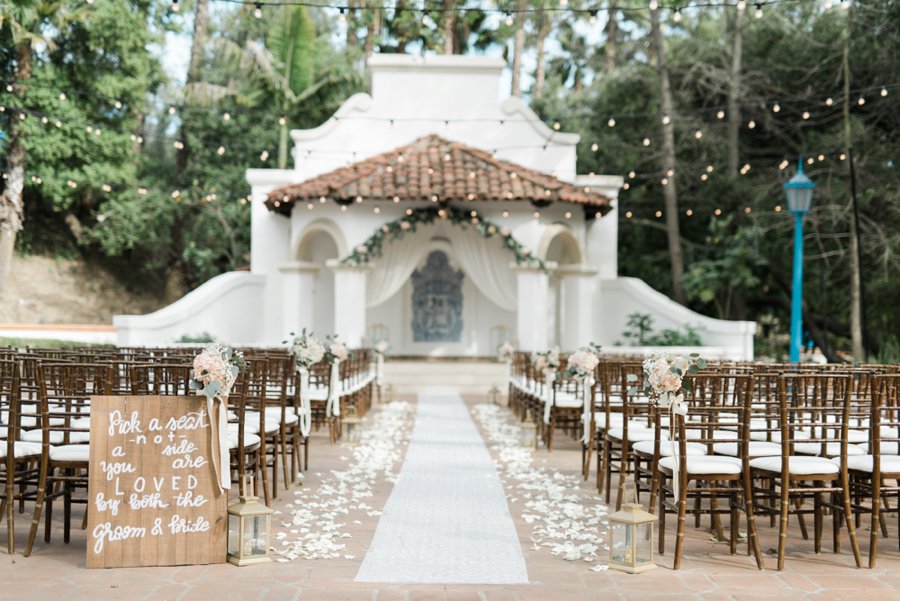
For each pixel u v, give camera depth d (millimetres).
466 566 5473
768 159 25031
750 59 24500
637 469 6660
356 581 5125
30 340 18422
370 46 30453
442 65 20750
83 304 26281
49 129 23078
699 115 25062
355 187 18219
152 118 30594
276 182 20312
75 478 5891
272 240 20203
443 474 8891
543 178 19406
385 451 10305
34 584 5008
